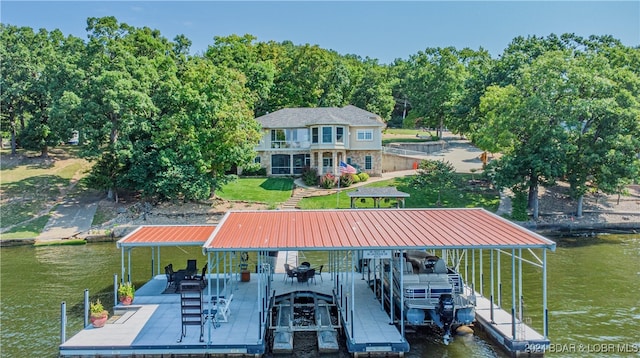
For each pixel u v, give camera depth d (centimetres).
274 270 2505
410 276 1666
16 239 3609
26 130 5534
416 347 1572
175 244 1914
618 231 3875
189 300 1497
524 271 2586
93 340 1506
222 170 4434
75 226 3944
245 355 1471
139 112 4266
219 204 4366
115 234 3788
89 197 4584
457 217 1934
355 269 2547
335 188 4722
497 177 4059
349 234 1669
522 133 4116
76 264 2903
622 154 3722
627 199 4506
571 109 3772
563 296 2103
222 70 4912
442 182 4303
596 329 1711
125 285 1914
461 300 1645
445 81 6888
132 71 4484
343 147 5103
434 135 7844
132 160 4150
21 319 1886
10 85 5384
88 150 4156
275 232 1711
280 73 7194
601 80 3847
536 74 4022
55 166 5419
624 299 2066
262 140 5284
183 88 4188
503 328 1605
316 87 7112
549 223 3934
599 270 2603
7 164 5388
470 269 2619
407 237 1609
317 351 1549
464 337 1659
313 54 6944
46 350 1572
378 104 7694
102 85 4109
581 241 3506
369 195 2944
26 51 5484
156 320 1706
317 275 2373
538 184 4172
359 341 1495
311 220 1930
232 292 2056
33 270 2752
